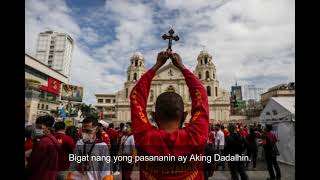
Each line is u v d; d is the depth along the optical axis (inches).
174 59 60.2
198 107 55.6
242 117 2257.6
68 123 729.0
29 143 172.2
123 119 2393.0
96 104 3260.3
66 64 2418.8
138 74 2551.7
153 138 50.1
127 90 2517.2
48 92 1716.3
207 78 2482.8
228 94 2490.2
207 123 54.4
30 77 1518.2
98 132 154.7
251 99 2071.9
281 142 438.9
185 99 2192.4
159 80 2336.4
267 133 309.1
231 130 260.7
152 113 58.4
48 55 2394.2
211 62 2532.0
